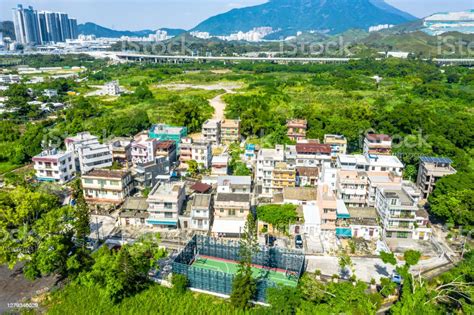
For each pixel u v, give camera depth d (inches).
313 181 4478.3
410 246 3361.2
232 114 7677.2
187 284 2770.7
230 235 3459.6
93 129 6550.2
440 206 3639.3
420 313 2174.0
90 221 3742.6
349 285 2470.5
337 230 3457.2
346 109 7145.7
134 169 4603.8
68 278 2856.8
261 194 4281.5
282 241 3440.0
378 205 3686.0
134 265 2706.7
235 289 2541.8
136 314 2492.6
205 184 4190.5
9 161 5521.7
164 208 3560.5
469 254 3014.3
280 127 6382.9
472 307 2325.3
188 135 6855.3
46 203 3134.8
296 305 2391.7
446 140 5467.5
